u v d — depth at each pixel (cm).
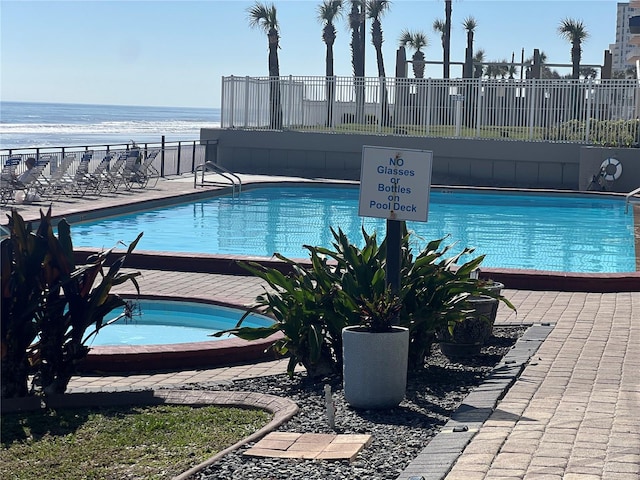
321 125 3142
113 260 1388
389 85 3056
